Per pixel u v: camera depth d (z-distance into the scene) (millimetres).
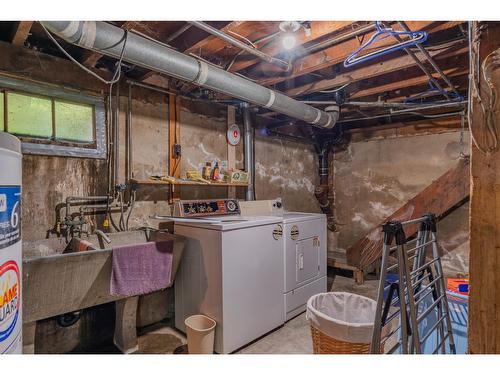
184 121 2949
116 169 2445
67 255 1644
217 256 2209
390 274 4059
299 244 2891
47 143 2094
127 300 2188
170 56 1915
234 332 2234
